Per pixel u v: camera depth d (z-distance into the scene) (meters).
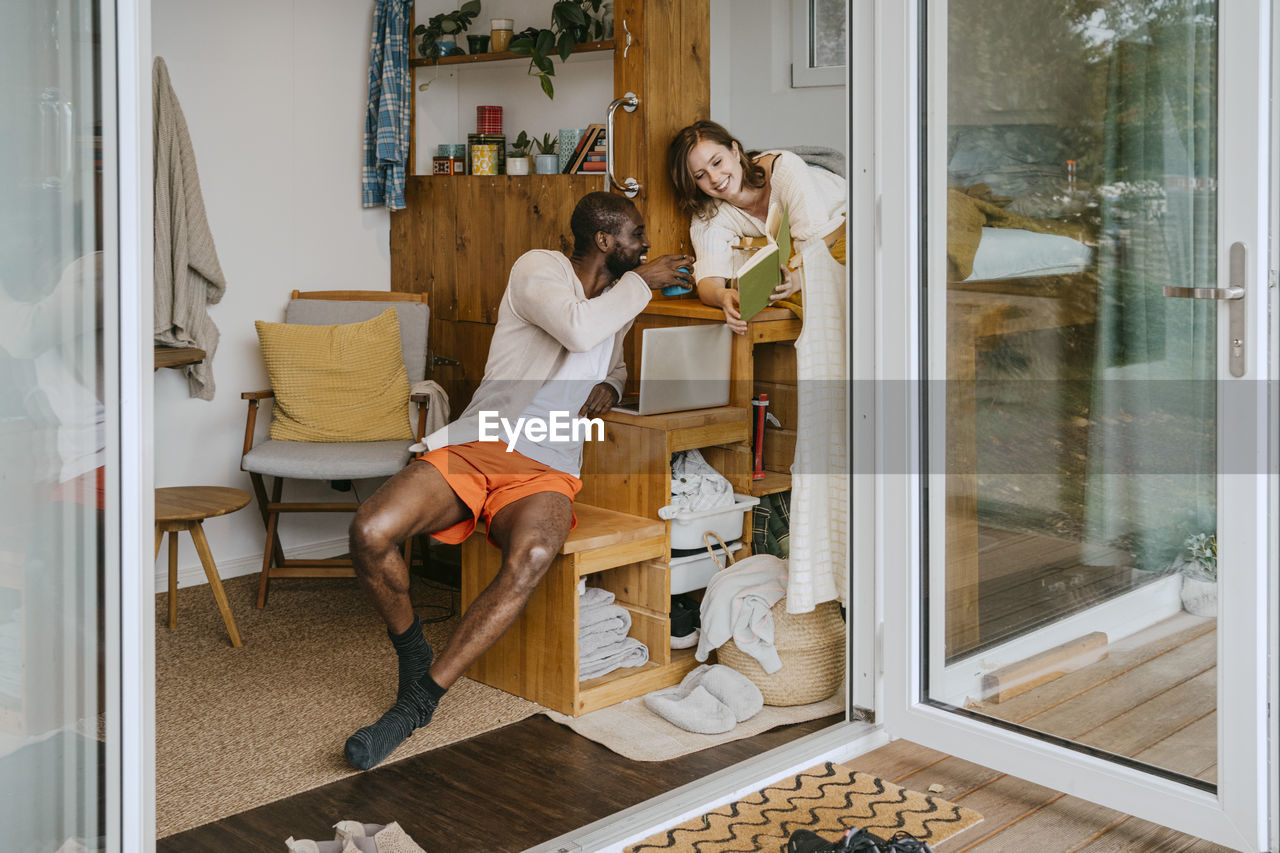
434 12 4.35
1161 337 2.25
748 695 2.93
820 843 2.10
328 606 3.77
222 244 3.93
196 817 2.36
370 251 4.40
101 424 1.60
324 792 2.48
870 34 2.64
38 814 1.58
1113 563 2.35
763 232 3.37
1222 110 2.10
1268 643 2.14
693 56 3.48
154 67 3.57
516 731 2.81
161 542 3.80
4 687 1.53
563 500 2.86
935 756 2.73
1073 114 2.35
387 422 3.88
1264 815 2.14
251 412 3.79
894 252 2.62
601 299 2.96
